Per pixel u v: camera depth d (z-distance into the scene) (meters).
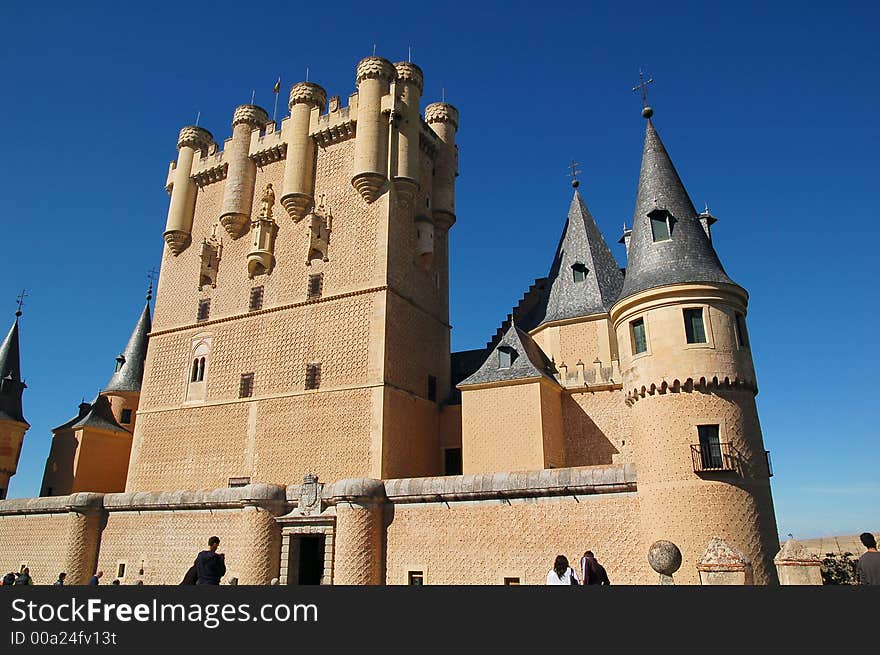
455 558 23.48
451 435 35.34
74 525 31.59
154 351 39.81
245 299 37.44
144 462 37.25
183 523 29.38
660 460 20.62
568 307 34.53
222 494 28.20
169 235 41.25
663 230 23.95
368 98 36.31
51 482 41.75
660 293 22.09
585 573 13.64
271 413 34.00
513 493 23.05
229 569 27.11
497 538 23.03
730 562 16.09
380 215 34.59
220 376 36.59
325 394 32.72
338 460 31.20
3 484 44.28
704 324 21.59
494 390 30.98
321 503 26.16
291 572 26.53
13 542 34.41
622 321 23.52
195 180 42.38
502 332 38.59
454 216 40.53
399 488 25.12
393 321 33.19
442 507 24.31
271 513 26.94
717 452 20.17
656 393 21.33
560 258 37.06
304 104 38.47
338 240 35.44
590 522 21.70
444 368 37.53
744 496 19.64
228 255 39.09
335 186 36.59
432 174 40.69
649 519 20.52
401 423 32.16
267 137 39.69
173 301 40.41
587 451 30.83
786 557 14.95
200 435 35.94
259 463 33.38
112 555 31.06
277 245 37.47
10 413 45.69
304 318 34.88
